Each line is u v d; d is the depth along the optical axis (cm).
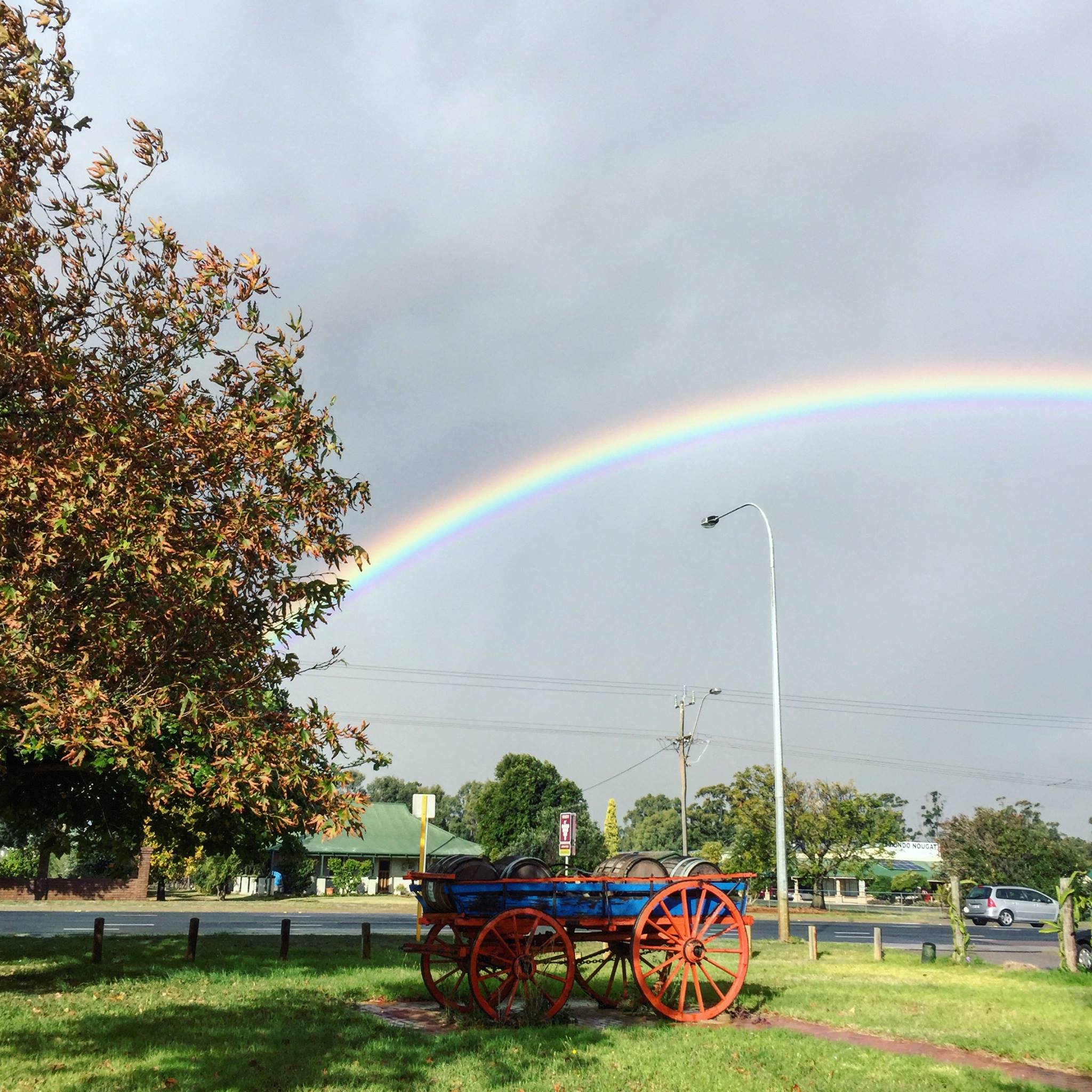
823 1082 886
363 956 1922
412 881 1284
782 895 2709
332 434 929
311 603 917
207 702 871
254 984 1527
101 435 830
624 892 1310
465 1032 1122
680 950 1295
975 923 4428
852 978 1823
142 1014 1218
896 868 9650
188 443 877
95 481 770
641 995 1420
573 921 1280
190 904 4447
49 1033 1081
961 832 6153
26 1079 864
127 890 4700
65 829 1856
